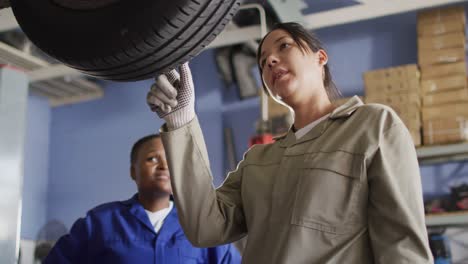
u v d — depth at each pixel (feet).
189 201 4.50
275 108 13.56
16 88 8.09
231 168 15.08
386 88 12.62
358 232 3.96
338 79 14.70
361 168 3.94
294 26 4.72
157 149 7.47
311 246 3.90
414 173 3.96
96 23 3.69
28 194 17.03
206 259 7.28
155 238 7.11
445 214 11.42
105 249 7.04
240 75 15.43
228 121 15.69
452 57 12.48
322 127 4.33
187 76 4.27
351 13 12.25
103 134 17.40
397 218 3.80
